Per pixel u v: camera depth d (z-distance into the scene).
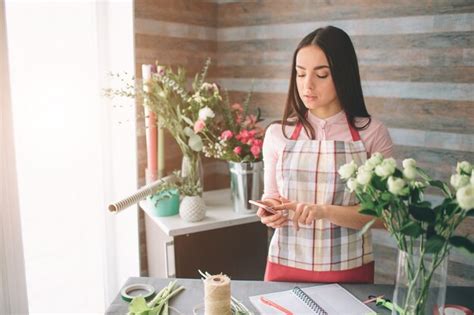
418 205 0.94
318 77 1.44
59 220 2.43
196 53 2.66
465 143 1.95
